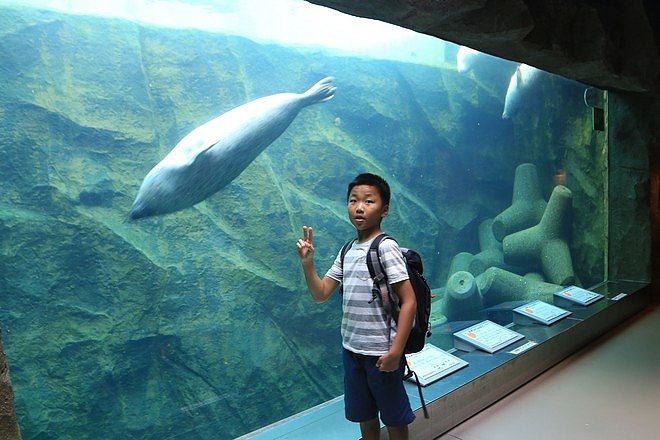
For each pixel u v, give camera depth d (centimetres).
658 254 783
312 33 1100
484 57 1296
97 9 712
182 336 714
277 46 1027
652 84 633
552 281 904
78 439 606
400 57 1253
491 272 889
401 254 229
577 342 566
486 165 1354
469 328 513
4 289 568
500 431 368
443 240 1295
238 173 618
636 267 800
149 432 669
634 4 582
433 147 1312
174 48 772
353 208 239
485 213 1357
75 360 609
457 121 1319
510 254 980
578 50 520
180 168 553
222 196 816
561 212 912
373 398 247
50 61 607
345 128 1178
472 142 1346
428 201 1304
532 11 459
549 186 1045
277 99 609
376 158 1222
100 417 624
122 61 674
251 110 590
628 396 427
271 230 857
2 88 569
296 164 1038
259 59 990
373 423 256
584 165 881
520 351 470
